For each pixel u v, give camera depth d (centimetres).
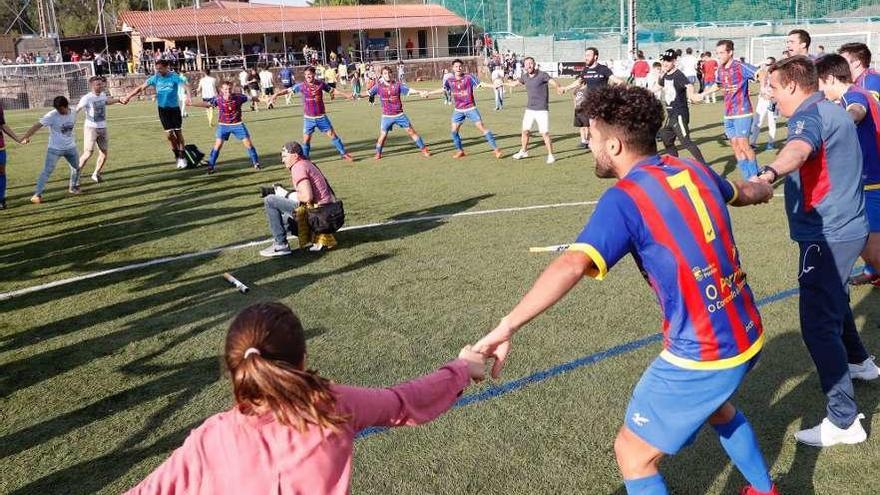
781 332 507
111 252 821
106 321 597
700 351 246
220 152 1638
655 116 249
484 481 352
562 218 863
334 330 549
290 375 177
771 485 293
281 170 1347
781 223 802
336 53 4919
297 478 184
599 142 255
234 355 184
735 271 252
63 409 446
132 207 1069
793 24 3750
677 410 252
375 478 358
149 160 1545
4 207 1097
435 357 496
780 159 332
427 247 767
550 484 347
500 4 5100
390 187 1117
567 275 232
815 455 363
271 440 185
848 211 355
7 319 614
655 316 548
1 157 1080
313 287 655
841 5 3756
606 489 342
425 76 4406
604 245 233
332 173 1277
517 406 421
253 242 830
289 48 4766
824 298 362
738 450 288
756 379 441
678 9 4247
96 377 490
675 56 1124
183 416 430
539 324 541
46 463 388
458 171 1232
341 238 822
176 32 4384
